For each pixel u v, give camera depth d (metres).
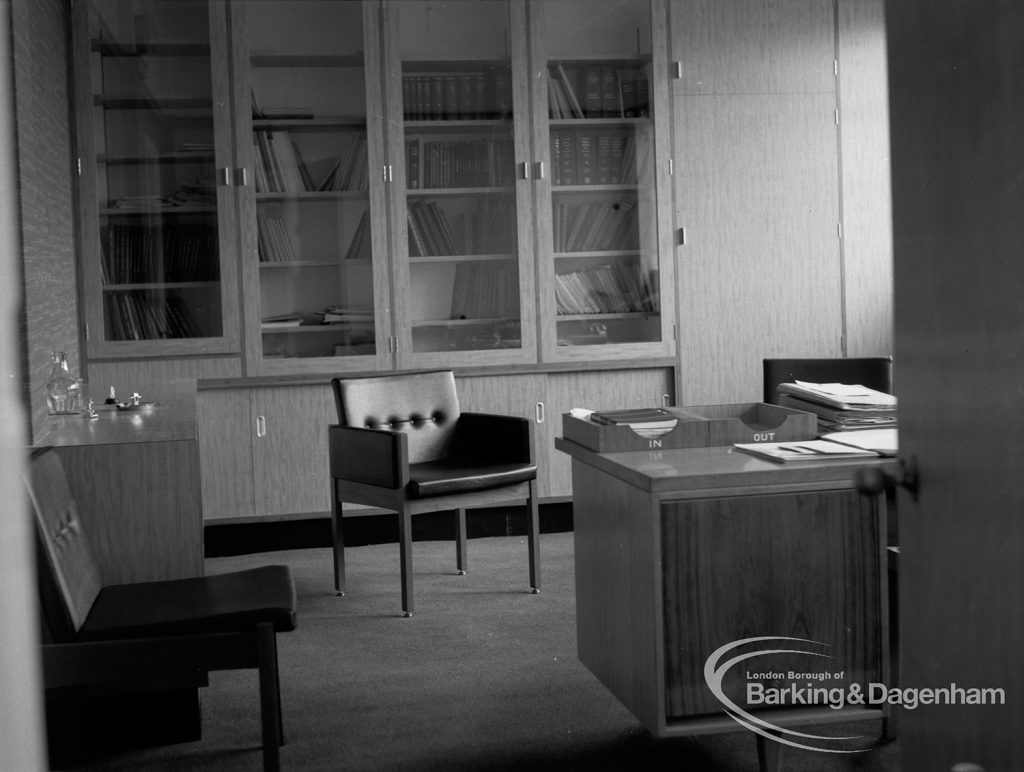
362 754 2.82
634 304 5.64
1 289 0.42
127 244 5.16
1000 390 1.10
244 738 2.98
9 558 0.43
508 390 5.54
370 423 4.48
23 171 3.49
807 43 5.68
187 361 5.23
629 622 2.58
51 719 2.66
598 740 2.88
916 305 1.29
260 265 5.29
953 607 1.22
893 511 2.70
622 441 2.78
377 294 5.42
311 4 5.32
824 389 3.15
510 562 4.97
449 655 3.64
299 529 5.40
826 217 5.74
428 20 5.43
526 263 5.54
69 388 3.86
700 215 5.65
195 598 2.66
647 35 5.59
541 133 5.54
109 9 5.10
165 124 5.18
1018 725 1.08
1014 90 1.06
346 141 5.38
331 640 3.86
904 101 1.31
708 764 2.71
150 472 3.07
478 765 2.73
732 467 2.48
